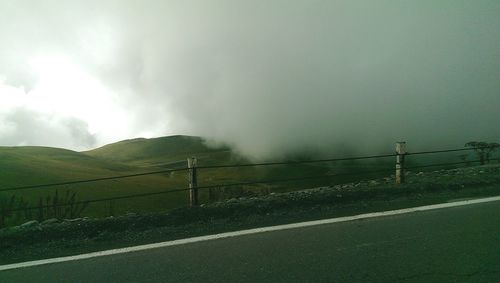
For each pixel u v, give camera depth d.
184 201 101.75
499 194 9.62
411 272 5.47
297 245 6.66
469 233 6.94
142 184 141.12
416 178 12.45
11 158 137.88
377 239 6.80
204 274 5.65
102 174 153.25
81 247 7.27
